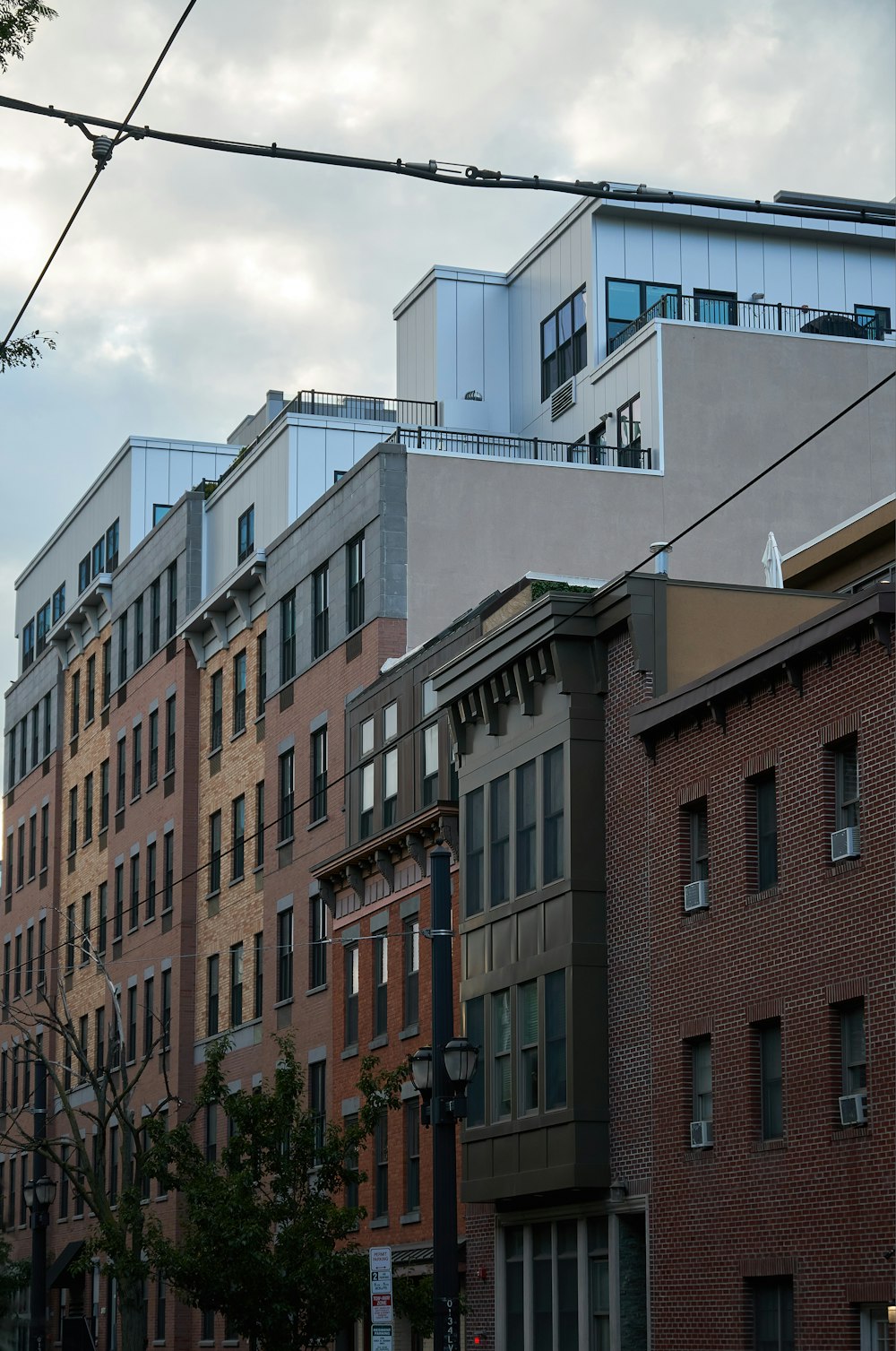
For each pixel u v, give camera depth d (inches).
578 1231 1304.1
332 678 1959.9
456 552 1887.3
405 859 1670.8
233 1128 2145.7
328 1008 1879.9
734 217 2240.4
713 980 1173.1
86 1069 1797.5
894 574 1085.1
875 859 1027.9
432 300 2381.9
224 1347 2113.7
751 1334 1106.7
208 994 2297.0
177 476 2886.3
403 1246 1584.6
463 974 1471.5
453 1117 1099.3
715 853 1185.4
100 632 2856.8
